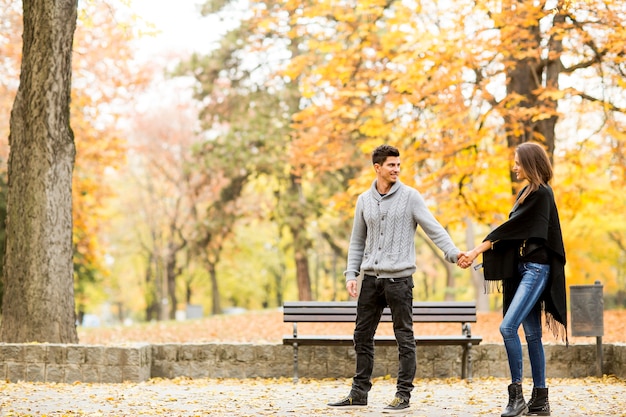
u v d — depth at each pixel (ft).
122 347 32.12
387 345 31.40
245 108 89.92
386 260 21.36
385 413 20.70
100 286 161.17
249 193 121.70
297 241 90.22
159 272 148.05
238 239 155.84
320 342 31.81
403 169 51.88
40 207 36.60
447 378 33.24
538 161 20.01
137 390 28.58
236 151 89.35
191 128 129.18
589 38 46.55
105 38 68.64
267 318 67.62
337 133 55.72
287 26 57.36
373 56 53.26
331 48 51.52
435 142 51.24
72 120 74.79
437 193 54.65
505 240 20.04
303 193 97.76
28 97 37.09
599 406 22.06
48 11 36.94
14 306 36.29
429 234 21.33
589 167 56.65
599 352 31.96
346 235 91.86
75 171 84.33
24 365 32.22
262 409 22.24
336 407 21.95
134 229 152.56
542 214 19.62
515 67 50.16
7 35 66.33
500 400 24.20
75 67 71.10
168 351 33.96
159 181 137.39
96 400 24.98
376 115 50.85
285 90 86.17
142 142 129.59
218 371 33.76
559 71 51.80
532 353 20.15
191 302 186.70
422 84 48.83
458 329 53.26
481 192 57.36
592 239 99.60
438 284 170.60
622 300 150.51
